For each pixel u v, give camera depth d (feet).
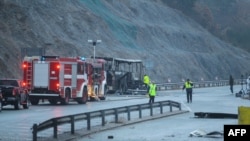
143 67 419.33
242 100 309.01
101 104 260.62
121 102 279.28
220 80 649.20
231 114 183.42
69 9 468.75
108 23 527.40
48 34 401.29
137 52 518.37
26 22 381.81
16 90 212.43
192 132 130.21
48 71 254.06
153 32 611.47
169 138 122.72
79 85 266.98
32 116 180.55
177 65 580.71
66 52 399.85
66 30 441.68
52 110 213.05
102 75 304.91
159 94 390.21
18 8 382.83
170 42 633.61
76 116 130.62
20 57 325.01
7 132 132.57
